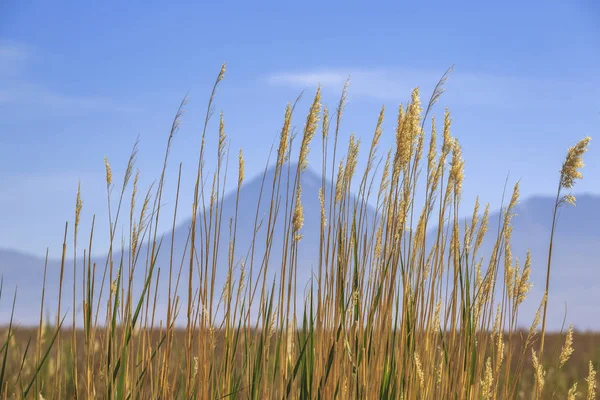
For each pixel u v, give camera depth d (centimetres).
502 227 338
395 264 310
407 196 309
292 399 324
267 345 321
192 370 328
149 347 316
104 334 323
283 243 322
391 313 315
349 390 306
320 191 322
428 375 325
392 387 314
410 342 320
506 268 339
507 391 342
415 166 330
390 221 315
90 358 318
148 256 321
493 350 346
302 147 318
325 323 318
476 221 348
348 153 325
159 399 314
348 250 312
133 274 315
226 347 321
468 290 332
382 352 313
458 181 331
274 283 327
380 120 329
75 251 315
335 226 320
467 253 349
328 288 318
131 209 320
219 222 326
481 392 342
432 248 338
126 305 314
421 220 331
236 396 326
